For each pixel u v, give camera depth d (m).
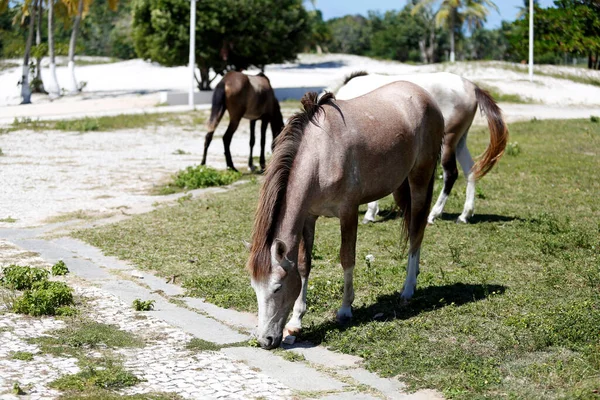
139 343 5.85
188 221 10.65
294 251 5.75
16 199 12.37
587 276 7.65
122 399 4.65
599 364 5.20
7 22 63.88
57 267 7.98
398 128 6.60
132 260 8.61
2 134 21.77
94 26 72.56
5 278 7.52
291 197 5.78
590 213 11.05
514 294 7.11
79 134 22.25
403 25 71.06
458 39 71.06
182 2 33.97
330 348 5.86
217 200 12.29
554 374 5.10
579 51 38.06
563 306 6.57
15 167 15.86
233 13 34.22
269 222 5.62
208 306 6.98
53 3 38.22
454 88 10.05
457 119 10.11
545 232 9.76
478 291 7.27
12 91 40.12
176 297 7.25
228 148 15.56
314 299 7.09
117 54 68.06
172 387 4.93
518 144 18.69
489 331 6.05
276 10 36.06
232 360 5.54
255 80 15.56
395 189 6.77
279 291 5.57
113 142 20.83
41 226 10.44
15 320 6.34
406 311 6.73
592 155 16.89
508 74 37.31
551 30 38.81
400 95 6.90
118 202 12.26
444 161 10.42
